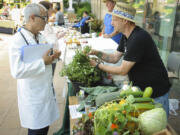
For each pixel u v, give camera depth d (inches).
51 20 268.7
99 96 52.5
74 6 560.4
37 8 68.1
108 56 81.7
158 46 157.8
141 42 59.1
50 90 77.6
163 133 34.8
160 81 65.7
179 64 103.5
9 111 135.7
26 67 65.6
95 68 71.4
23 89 72.4
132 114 38.3
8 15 470.0
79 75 69.0
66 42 136.4
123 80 75.5
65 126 91.0
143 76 64.5
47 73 74.9
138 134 35.6
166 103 69.1
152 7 161.9
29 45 65.9
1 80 189.2
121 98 47.3
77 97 68.4
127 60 61.4
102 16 368.8
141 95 46.7
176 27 130.6
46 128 80.9
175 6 129.4
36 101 73.1
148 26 171.5
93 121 40.3
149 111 37.6
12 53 65.2
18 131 114.9
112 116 36.3
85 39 152.9
